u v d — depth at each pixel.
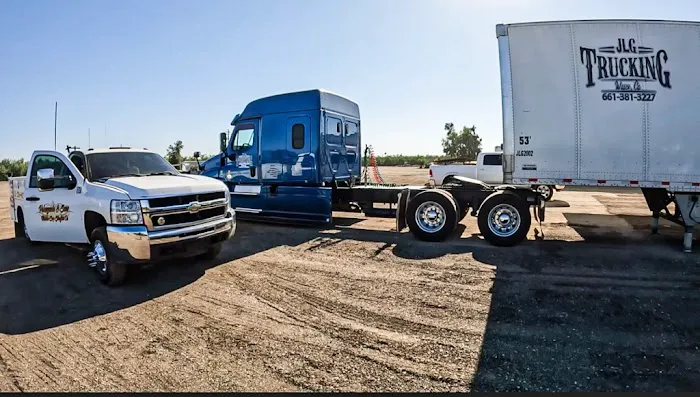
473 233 9.59
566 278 6.04
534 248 7.96
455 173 16.70
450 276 6.18
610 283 5.80
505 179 8.10
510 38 7.97
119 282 5.84
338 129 11.02
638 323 4.48
